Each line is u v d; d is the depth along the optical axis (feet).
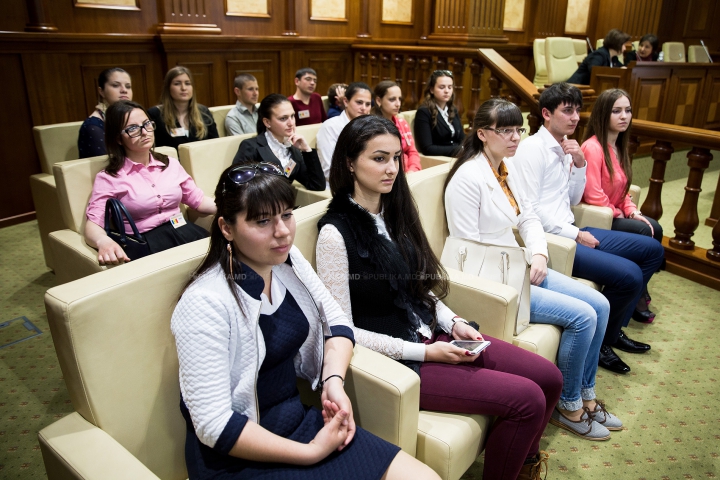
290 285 4.31
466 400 4.88
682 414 7.20
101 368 3.74
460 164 6.92
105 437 3.69
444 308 5.67
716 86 20.86
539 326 6.46
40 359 7.98
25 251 11.72
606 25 27.76
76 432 3.71
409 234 5.51
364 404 4.46
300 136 9.68
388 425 4.35
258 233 3.75
